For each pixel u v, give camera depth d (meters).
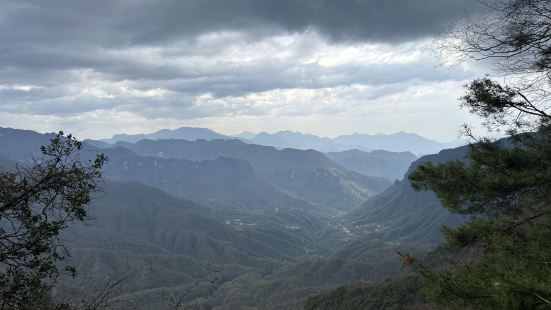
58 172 5.95
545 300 4.72
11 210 5.81
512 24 6.84
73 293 5.96
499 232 7.23
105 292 6.09
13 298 5.59
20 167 5.90
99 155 6.33
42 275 5.80
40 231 5.76
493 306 5.58
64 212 6.32
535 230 6.72
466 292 5.95
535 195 7.87
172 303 7.25
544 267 5.49
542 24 6.70
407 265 6.96
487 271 6.29
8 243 5.66
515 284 5.08
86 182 6.22
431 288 6.33
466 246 7.81
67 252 6.20
